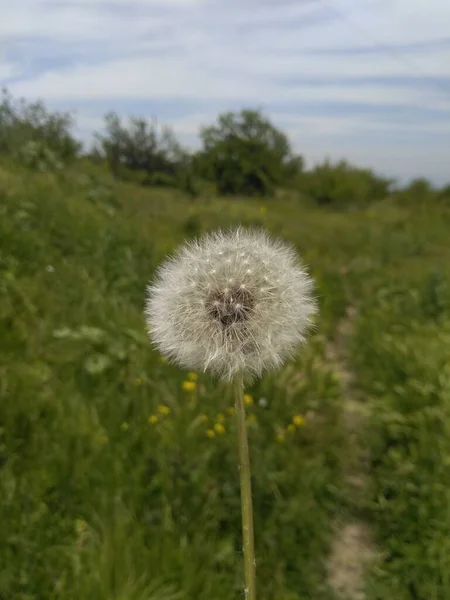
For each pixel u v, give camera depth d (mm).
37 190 9273
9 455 4152
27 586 3359
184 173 29516
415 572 4039
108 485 4090
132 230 9383
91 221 8844
